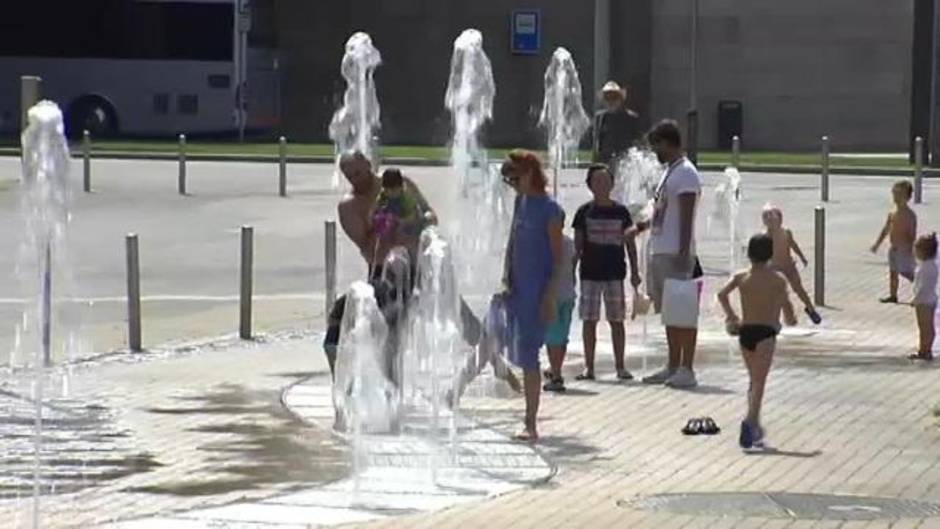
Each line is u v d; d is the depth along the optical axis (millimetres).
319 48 118812
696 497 22156
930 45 90938
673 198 31219
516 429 27016
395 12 118938
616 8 113625
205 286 46125
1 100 112250
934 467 23969
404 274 28156
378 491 22781
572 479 23438
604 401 29375
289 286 46156
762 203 68438
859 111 113250
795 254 46000
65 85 112375
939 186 78000
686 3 113188
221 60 112812
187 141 107812
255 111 117688
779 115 113688
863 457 24688
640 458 24766
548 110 101812
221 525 20859
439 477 23641
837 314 40312
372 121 93375
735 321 25781
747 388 29859
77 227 59688
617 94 45688
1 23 112312
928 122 91000
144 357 34406
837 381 31141
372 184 28422
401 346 27875
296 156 91500
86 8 112375
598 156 45719
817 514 21094
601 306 36531
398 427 27188
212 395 30109
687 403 29156
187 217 63406
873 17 112812
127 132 112750
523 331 26312
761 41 113188
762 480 23172
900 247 42062
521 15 116938
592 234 31375
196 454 25203
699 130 113438
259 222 61781
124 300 43188
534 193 26422
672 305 30594
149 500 22312
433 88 118750
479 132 109812
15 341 36469
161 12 112375
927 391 30141
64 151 30297
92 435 26625
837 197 71312
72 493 22781
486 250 49750
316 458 24922
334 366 27438
